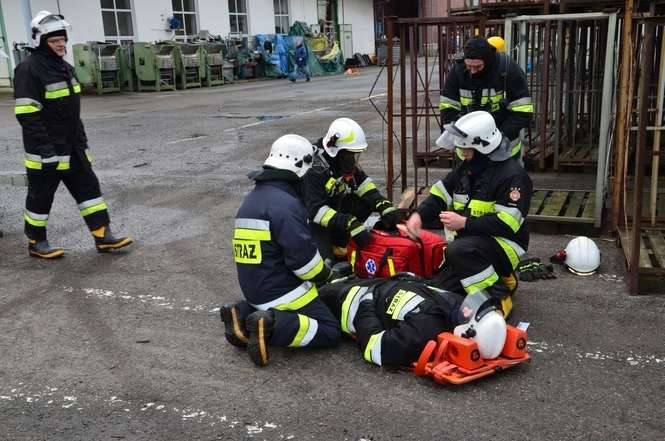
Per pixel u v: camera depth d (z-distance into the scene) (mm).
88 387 3660
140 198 7945
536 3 8758
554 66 9102
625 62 5395
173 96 20641
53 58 5488
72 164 5715
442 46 6938
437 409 3291
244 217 3770
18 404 3506
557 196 6602
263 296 3793
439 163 9094
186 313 4621
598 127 9367
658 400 3324
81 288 5141
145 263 5684
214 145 11352
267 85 24578
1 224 7047
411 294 3760
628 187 7066
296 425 3213
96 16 22844
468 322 3520
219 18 27547
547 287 4812
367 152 10359
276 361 3852
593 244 5055
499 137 4051
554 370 3641
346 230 4504
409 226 4363
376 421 3211
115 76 21703
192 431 3203
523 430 3098
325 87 22703
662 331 4074
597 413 3223
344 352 3928
